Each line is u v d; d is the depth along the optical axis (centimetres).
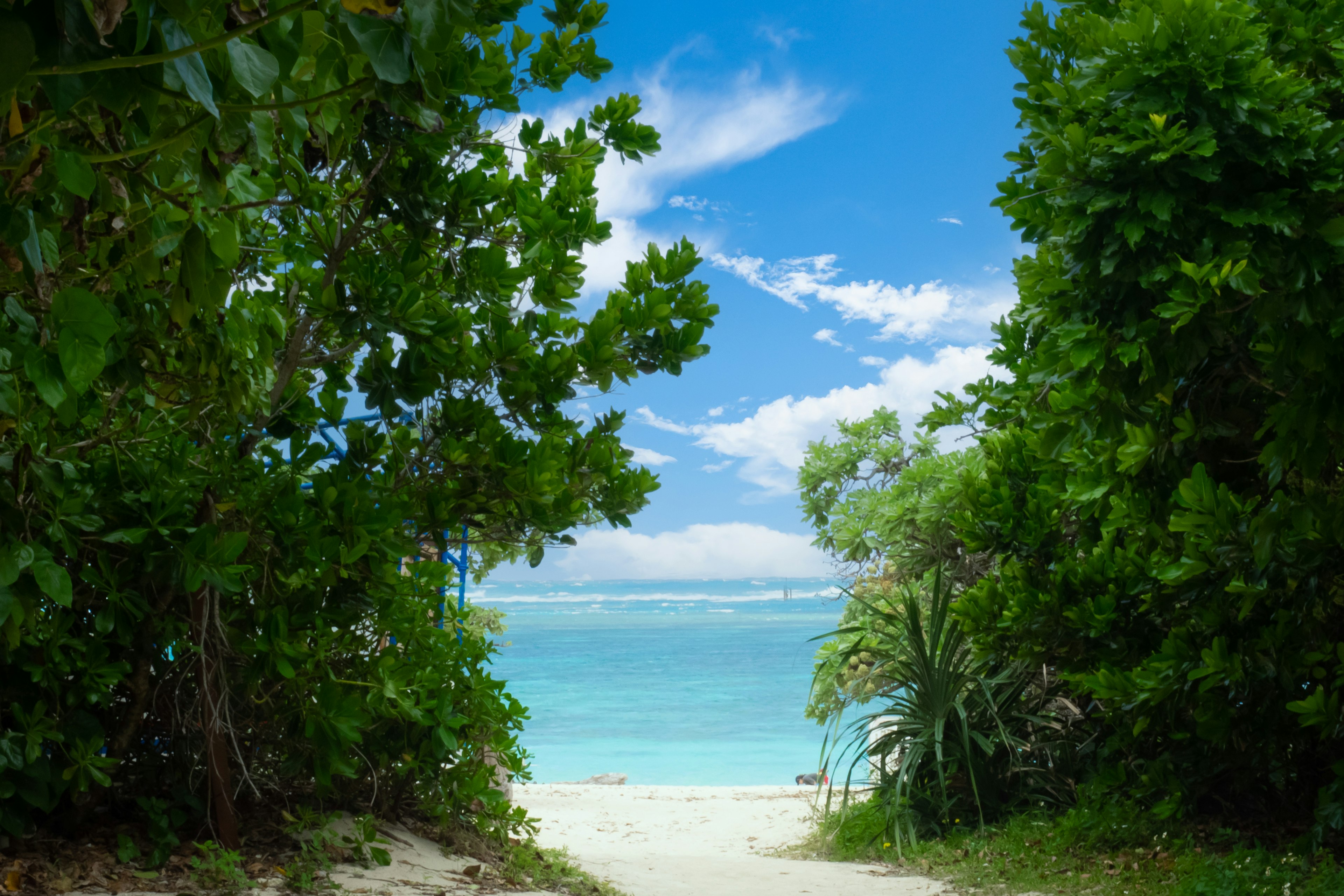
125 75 115
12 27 100
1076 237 456
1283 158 417
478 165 550
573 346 589
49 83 109
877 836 819
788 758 2631
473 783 598
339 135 423
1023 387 788
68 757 422
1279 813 643
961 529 771
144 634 471
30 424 284
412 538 543
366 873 484
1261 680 564
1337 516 489
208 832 477
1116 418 496
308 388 550
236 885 415
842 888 638
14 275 194
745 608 11419
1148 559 649
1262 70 423
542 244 562
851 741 921
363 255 545
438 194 514
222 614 487
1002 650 742
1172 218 432
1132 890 561
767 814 1262
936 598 880
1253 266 422
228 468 474
